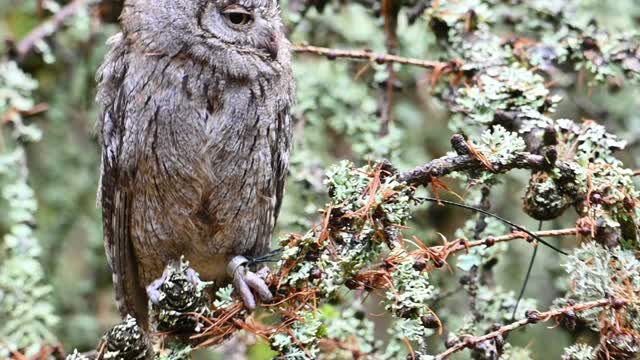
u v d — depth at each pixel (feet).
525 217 26.35
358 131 25.44
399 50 27.27
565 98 24.91
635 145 25.25
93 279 28.99
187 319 18.06
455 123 22.72
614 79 23.24
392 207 16.83
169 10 21.99
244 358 23.24
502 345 17.19
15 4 28.81
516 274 26.53
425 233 25.64
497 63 22.02
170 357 17.87
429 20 23.32
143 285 24.91
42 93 28.68
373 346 22.43
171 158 22.53
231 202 23.24
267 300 18.06
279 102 23.12
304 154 25.11
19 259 23.32
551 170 17.53
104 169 23.63
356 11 27.66
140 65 22.25
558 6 24.13
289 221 24.98
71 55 28.71
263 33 22.47
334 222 17.08
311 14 27.68
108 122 23.20
